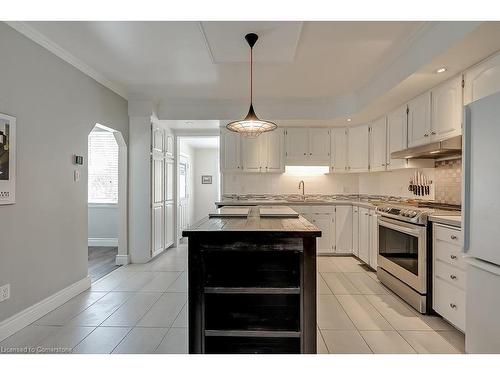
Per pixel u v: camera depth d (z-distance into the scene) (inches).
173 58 124.7
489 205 67.1
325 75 141.8
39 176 105.1
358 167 192.5
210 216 100.9
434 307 103.3
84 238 131.7
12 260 93.7
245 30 97.7
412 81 115.1
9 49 92.6
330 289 132.3
